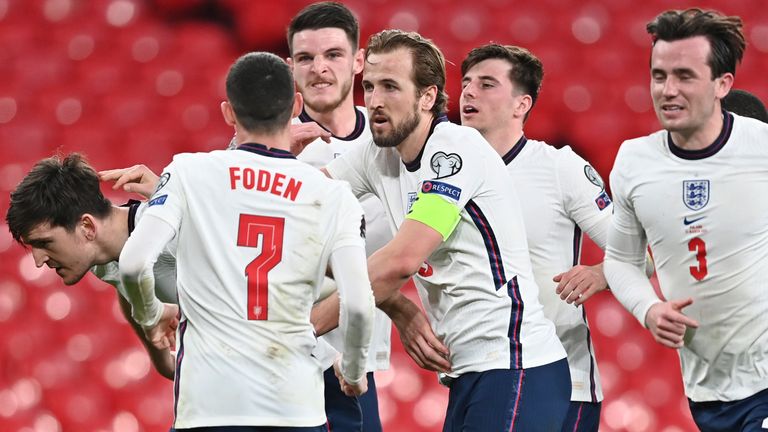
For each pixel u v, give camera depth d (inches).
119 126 1521.9
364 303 458.9
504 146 649.0
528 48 1590.8
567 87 1561.3
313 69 687.7
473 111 648.4
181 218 461.7
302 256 461.7
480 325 541.0
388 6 1605.6
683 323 551.8
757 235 560.1
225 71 1572.3
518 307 541.3
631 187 582.2
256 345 452.4
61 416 1246.3
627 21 1600.6
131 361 1272.1
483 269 542.0
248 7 1605.6
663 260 587.8
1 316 1307.8
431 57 546.6
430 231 526.6
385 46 544.7
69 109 1528.1
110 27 1588.3
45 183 508.7
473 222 542.6
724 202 558.3
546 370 543.5
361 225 476.7
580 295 605.9
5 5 1599.4
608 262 611.2
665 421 1261.1
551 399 541.0
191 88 1552.7
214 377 449.1
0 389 1267.2
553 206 634.8
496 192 546.9
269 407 451.2
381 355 690.2
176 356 464.8
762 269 561.0
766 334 565.0
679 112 547.2
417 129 550.6
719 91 552.1
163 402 1250.0
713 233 562.9
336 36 690.8
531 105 654.5
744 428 573.9
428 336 556.7
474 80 649.0
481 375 540.7
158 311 487.5
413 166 560.7
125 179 561.9
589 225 634.8
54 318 1302.9
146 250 446.9
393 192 581.3
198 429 454.0
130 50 1574.8
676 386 1273.4
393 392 1230.3
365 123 715.4
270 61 481.7
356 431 661.3
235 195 461.4
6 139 1498.5
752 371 574.2
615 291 598.5
